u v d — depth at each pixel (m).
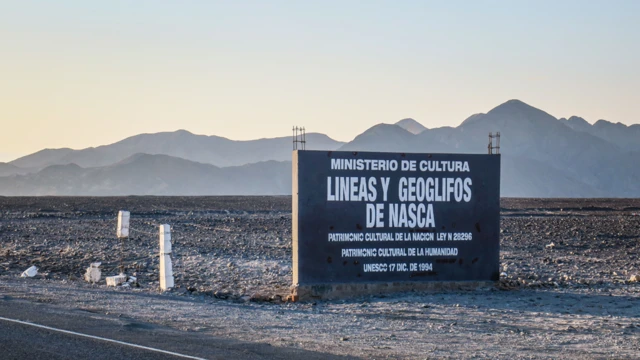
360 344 12.78
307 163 20.44
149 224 52.91
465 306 18.53
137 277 24.42
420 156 21.42
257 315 16.56
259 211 74.62
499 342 13.40
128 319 14.45
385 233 21.03
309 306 18.86
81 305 16.36
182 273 25.42
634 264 29.48
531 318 16.61
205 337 12.66
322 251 20.47
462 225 21.72
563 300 19.75
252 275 25.22
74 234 43.44
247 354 11.12
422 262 21.36
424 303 19.16
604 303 19.20
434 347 12.67
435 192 21.52
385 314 17.22
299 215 20.30
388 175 21.12
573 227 52.06
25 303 15.99
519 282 23.06
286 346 12.08
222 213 71.00
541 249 35.94
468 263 21.73
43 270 25.80
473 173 21.86
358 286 20.69
